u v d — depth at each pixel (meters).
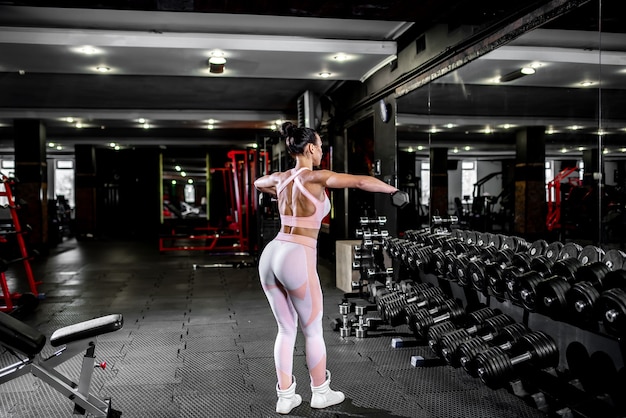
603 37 2.53
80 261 8.55
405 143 4.96
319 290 2.42
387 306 3.76
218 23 4.23
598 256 2.37
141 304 5.00
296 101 8.27
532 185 3.38
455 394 2.68
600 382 2.43
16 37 4.10
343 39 4.66
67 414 2.46
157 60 4.73
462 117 4.06
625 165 2.47
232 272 7.16
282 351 2.45
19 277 6.79
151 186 14.54
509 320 2.89
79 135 12.16
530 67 3.18
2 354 3.37
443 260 3.46
